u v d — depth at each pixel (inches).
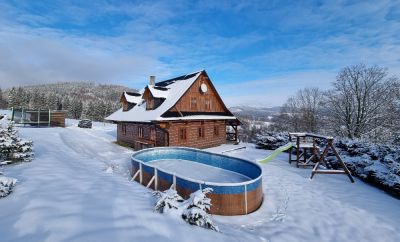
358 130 1171.9
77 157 578.6
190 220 211.9
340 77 1269.7
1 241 158.4
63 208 210.7
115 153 787.4
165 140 766.5
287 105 2005.4
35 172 333.4
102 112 3378.4
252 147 967.0
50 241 158.2
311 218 339.9
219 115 959.6
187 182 363.6
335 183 496.7
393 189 428.5
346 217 342.0
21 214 196.9
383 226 318.0
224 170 552.7
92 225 182.7
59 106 3671.3
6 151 388.5
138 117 859.4
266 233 294.4
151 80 1042.1
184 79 938.7
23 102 3440.0
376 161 521.7
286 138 887.1
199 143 869.2
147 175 442.3
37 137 850.1
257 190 375.2
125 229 180.5
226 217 335.9
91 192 261.1
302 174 558.9
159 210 225.3
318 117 1567.4
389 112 1095.0
